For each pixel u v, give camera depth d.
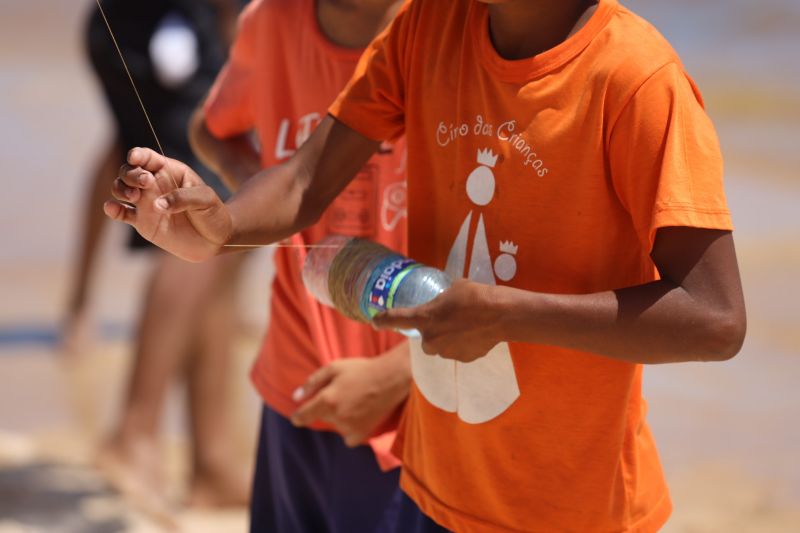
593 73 2.65
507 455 2.92
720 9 20.62
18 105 16.00
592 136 2.66
